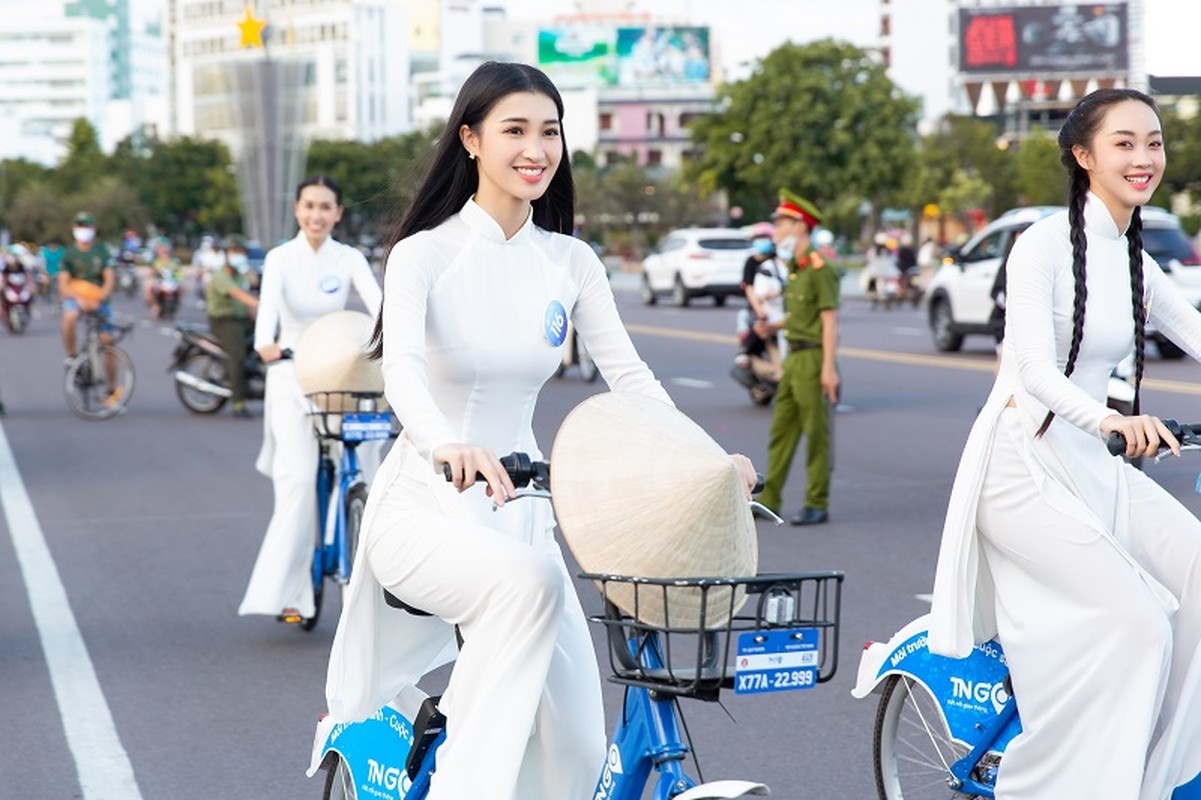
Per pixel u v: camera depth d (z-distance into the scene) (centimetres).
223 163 11838
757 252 1788
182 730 622
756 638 329
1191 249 2428
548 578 355
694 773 561
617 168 10362
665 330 3141
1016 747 431
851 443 1477
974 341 2836
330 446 768
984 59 11212
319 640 766
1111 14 11088
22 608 846
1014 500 428
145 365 2572
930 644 443
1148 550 432
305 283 781
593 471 332
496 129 376
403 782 405
